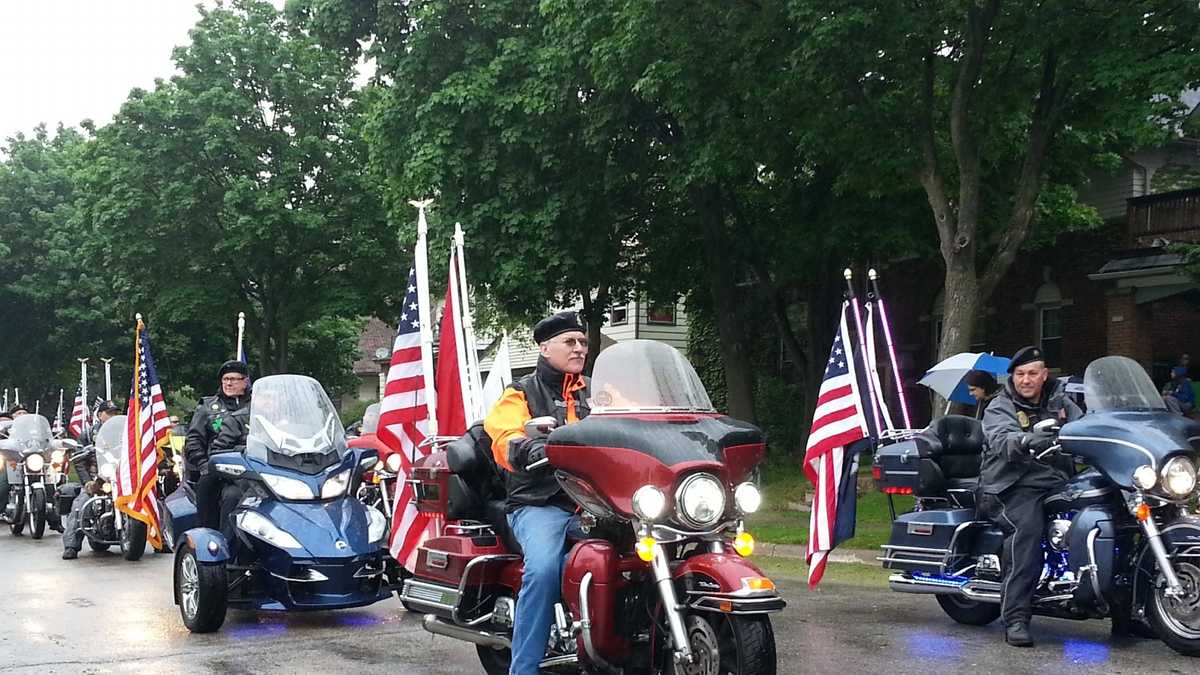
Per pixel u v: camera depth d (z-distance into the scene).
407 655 7.76
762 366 33.28
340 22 23.48
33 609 9.95
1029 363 7.96
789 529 15.65
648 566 5.30
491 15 22.11
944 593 8.49
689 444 5.01
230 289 35.28
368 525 8.95
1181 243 20.78
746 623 4.86
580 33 19.70
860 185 19.14
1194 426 7.43
